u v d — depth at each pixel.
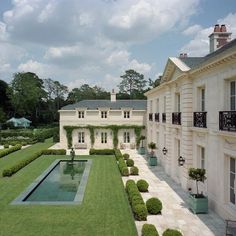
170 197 19.91
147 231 12.30
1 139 60.25
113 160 36.12
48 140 63.03
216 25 24.09
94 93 125.44
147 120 46.12
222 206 15.79
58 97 122.06
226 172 15.80
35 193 22.17
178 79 22.72
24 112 98.06
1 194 20.84
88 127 49.03
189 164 21.22
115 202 18.75
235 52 13.42
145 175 27.14
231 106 15.71
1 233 14.07
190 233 13.95
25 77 97.94
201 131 18.58
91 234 13.90
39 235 13.81
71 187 24.11
